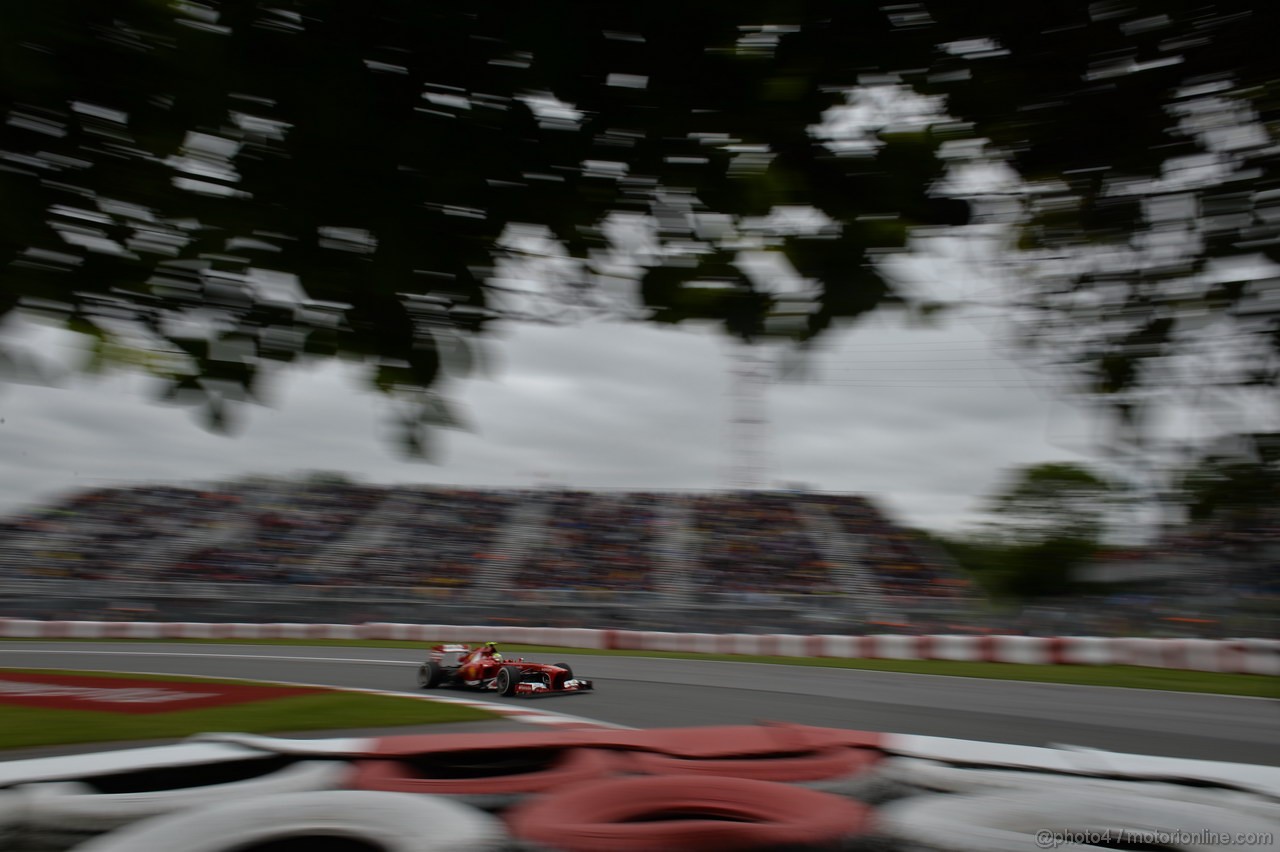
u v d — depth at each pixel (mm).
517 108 1227
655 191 1266
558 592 21391
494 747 2441
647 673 12789
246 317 1222
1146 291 1174
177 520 24562
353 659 15602
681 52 1190
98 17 1080
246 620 21422
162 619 21531
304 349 1234
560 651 17938
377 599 21844
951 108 1214
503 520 24719
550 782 2090
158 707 8633
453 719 7914
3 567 22469
